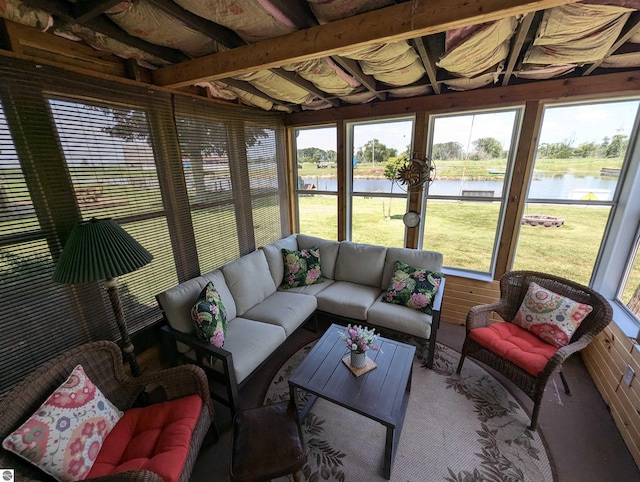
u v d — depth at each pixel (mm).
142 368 2268
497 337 2230
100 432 1409
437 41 1891
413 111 3025
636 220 2379
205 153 2668
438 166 3176
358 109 3287
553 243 2805
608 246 2561
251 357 2070
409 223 3312
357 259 3256
